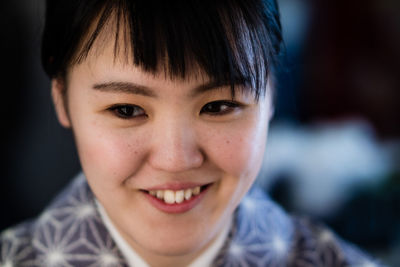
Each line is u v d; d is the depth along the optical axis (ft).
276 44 1.99
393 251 5.37
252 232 2.44
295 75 6.38
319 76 6.50
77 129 1.93
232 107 1.82
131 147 1.78
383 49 6.47
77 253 2.30
